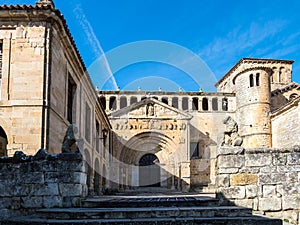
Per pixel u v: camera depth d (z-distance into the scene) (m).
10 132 13.11
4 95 13.41
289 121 36.41
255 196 9.35
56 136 14.45
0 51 14.17
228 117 10.14
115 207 8.97
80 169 9.18
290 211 9.30
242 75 44.94
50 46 13.84
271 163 9.53
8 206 8.94
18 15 13.66
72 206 8.98
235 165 9.50
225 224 7.86
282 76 52.94
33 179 9.07
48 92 13.52
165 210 8.20
